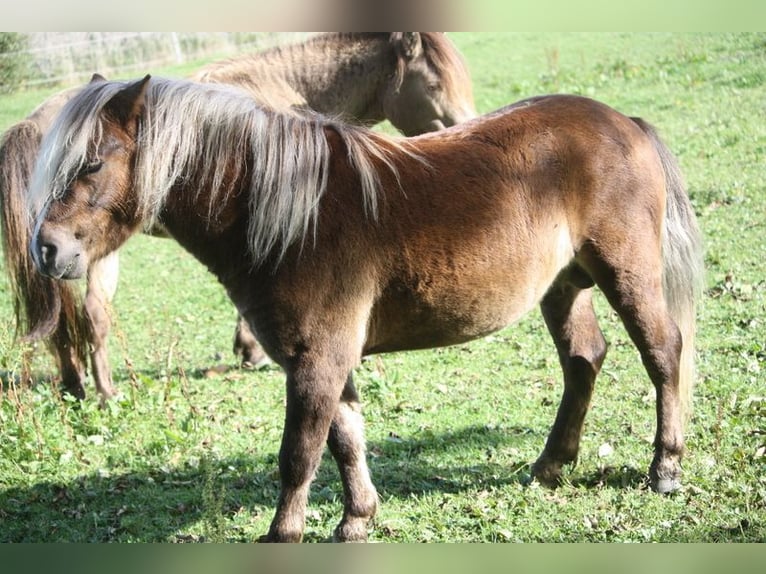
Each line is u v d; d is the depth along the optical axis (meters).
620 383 7.05
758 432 5.90
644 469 5.62
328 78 8.71
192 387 7.89
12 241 6.75
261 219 4.55
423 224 4.71
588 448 6.00
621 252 5.13
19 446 6.64
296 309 4.55
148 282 11.60
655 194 5.28
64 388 7.50
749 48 16.52
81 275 4.58
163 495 5.99
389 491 5.73
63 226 4.48
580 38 19.53
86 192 4.52
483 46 20.22
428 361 8.04
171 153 4.61
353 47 8.75
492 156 4.93
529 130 5.05
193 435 6.79
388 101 8.87
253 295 4.65
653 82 15.88
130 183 4.63
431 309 4.80
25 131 6.77
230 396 7.61
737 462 5.52
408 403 7.14
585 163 5.06
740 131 12.80
